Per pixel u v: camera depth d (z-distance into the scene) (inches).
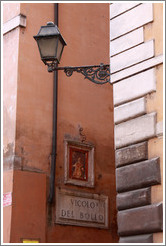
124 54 319.6
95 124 489.1
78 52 488.4
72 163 457.4
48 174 431.8
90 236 453.7
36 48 448.5
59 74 467.5
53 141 441.1
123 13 327.6
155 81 297.9
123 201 297.3
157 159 283.6
